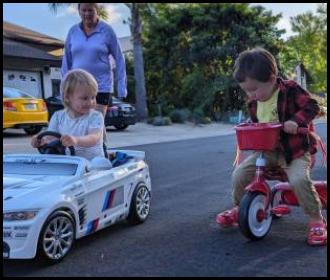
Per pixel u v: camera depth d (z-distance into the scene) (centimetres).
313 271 402
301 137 477
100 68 710
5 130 1705
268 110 493
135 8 2606
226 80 2925
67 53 730
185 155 1217
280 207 505
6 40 2530
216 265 416
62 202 425
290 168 481
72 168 472
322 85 4653
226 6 3033
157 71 3288
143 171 567
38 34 3084
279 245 470
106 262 427
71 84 518
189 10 3155
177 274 396
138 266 416
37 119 1614
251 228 474
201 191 748
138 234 512
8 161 491
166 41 3192
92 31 709
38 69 2512
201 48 3038
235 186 514
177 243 480
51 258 418
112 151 586
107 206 497
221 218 523
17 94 1608
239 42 2972
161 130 2183
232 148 1392
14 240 398
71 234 439
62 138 493
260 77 476
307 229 521
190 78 3053
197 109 2886
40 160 485
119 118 1995
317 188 498
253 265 416
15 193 414
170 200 684
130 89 3019
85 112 529
